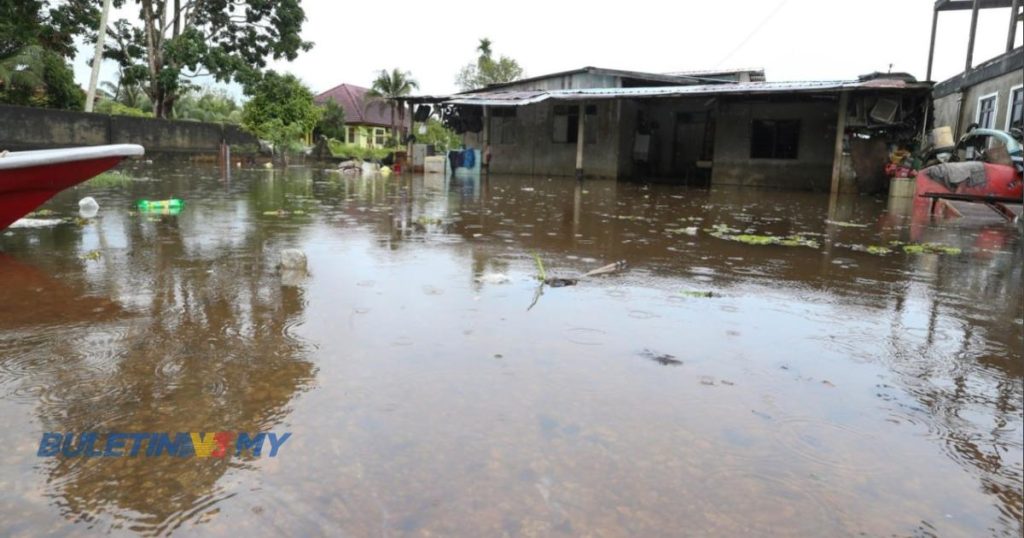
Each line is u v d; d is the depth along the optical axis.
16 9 18.25
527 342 2.29
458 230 5.36
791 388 1.93
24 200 4.07
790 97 14.27
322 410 1.70
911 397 1.88
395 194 9.46
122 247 4.09
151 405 1.72
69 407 1.71
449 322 2.52
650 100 17.16
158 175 12.65
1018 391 1.95
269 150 22.31
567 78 19.53
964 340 2.45
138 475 1.39
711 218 7.02
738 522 1.26
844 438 1.62
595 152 16.56
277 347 2.19
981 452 1.57
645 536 1.21
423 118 18.17
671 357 2.17
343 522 1.23
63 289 2.96
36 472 1.40
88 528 1.21
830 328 2.58
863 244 5.07
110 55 21.16
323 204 7.44
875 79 14.27
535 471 1.42
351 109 40.97
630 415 1.71
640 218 6.79
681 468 1.45
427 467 1.42
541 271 3.46
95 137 16.09
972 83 13.66
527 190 11.38
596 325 2.53
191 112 32.50
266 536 1.19
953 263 4.19
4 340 2.23
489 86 21.22
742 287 3.32
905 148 12.54
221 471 1.41
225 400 1.76
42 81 18.11
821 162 14.19
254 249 4.11
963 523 1.28
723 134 15.11
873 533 1.24
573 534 1.21
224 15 22.12
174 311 2.62
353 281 3.22
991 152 7.39
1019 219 6.46
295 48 23.08
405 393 1.82
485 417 1.68
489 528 1.22
